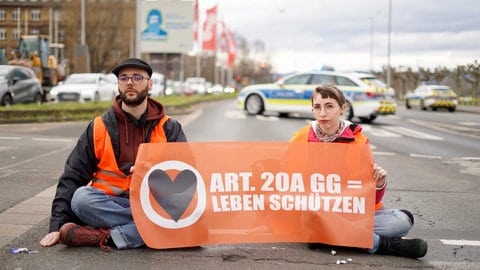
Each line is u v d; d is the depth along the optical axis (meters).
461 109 33.97
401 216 4.74
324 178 4.78
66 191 4.71
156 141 4.83
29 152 10.45
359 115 20.06
